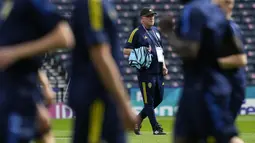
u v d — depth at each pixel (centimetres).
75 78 1611
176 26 1889
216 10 1878
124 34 8575
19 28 1498
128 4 8831
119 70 1619
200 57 1853
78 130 1599
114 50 1598
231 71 2530
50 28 1495
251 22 8838
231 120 1886
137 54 4603
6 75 1509
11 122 1491
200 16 1834
